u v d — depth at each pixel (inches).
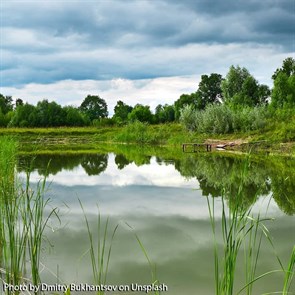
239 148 942.4
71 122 2261.3
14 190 209.3
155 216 298.5
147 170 598.5
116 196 381.1
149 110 2395.4
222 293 123.0
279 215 294.7
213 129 1246.3
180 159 765.3
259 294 163.6
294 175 494.3
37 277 161.9
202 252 216.5
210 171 564.7
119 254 213.6
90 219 287.6
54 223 273.4
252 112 1194.6
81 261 201.9
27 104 2201.0
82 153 967.6
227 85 2005.4
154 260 204.7
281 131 932.0
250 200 349.7
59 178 508.7
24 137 1646.2
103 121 2213.3
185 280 179.5
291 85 1724.9
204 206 330.0
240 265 197.0
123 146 1262.3
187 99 2672.2
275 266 194.5
